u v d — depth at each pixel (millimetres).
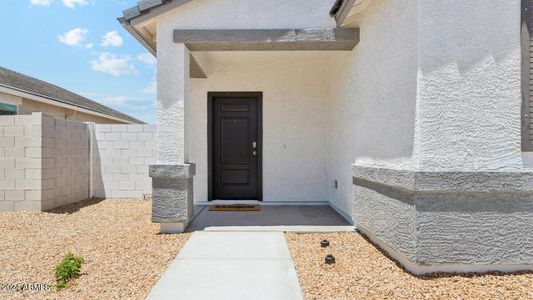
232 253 4059
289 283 3189
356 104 5234
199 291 3027
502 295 2883
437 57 3299
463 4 3305
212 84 7598
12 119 6555
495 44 3293
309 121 7711
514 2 3297
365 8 4688
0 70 12609
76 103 13672
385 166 4078
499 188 3244
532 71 3283
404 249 3471
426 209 3291
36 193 6562
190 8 5137
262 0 5156
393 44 3865
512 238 3287
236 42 5129
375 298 2859
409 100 3488
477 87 3291
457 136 3289
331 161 7141
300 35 5117
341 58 6207
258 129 7730
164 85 5090
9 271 3541
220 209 6746
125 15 5055
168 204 4957
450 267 3359
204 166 7625
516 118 3273
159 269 3547
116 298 2887
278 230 5039
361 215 4824
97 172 8430
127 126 8422
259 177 7723
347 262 3744
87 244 4496
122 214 6555
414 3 3389
